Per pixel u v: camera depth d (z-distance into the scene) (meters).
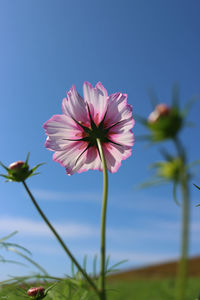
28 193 0.19
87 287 0.17
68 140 0.25
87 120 0.25
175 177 0.15
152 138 0.16
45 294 0.23
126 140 0.24
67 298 0.21
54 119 0.25
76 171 0.26
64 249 0.17
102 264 0.16
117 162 0.25
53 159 0.25
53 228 0.17
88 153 0.25
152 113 0.16
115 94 0.25
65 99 0.25
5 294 0.22
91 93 0.25
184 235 0.12
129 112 0.24
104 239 0.16
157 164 0.15
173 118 0.15
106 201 0.17
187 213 0.12
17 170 0.21
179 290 0.11
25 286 0.24
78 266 0.16
